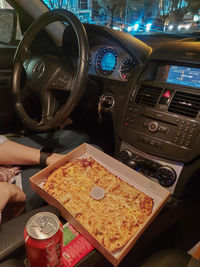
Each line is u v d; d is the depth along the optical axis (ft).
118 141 3.71
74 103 2.80
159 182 3.28
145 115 3.25
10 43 5.02
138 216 1.97
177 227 3.81
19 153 2.98
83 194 2.14
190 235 3.66
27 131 5.24
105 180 2.31
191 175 3.01
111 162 2.54
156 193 2.27
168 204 3.24
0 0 4.60
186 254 2.43
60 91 3.18
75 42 4.24
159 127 3.10
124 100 3.55
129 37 3.75
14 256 1.60
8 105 4.88
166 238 3.60
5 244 1.59
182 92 2.98
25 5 4.66
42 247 1.37
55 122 2.93
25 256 1.70
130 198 2.14
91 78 4.20
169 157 3.05
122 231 1.83
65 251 1.88
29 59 3.44
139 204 2.08
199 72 2.93
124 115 3.51
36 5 4.66
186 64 3.04
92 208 2.01
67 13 2.95
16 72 3.37
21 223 1.75
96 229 1.84
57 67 3.12
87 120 4.72
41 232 1.41
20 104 3.33
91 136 5.02
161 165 3.22
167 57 3.13
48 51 4.72
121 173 2.50
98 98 4.16
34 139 3.74
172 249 2.49
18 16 4.89
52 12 3.12
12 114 5.03
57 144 3.64
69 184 2.23
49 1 4.79
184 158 2.93
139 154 3.46
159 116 3.10
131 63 3.71
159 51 3.29
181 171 3.07
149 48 3.84
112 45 3.89
